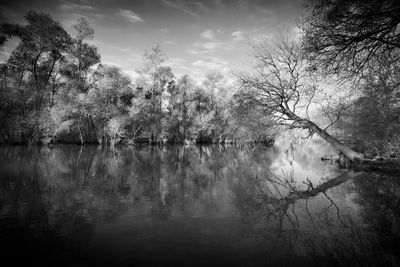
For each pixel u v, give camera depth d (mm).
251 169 26547
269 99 24109
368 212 11203
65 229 9047
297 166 29250
